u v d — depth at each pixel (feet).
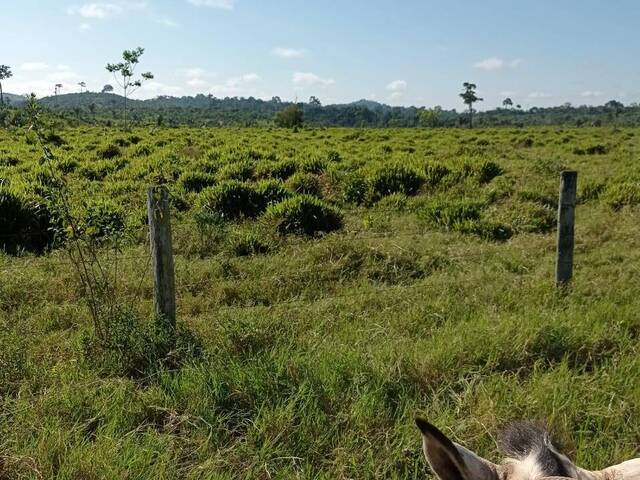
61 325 18.13
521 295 20.47
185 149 68.39
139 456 11.03
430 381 14.06
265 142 92.53
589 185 42.75
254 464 11.14
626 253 27.30
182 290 21.77
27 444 11.43
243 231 28.96
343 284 22.65
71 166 54.19
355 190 42.19
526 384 13.98
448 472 5.02
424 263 24.97
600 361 15.61
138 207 35.35
